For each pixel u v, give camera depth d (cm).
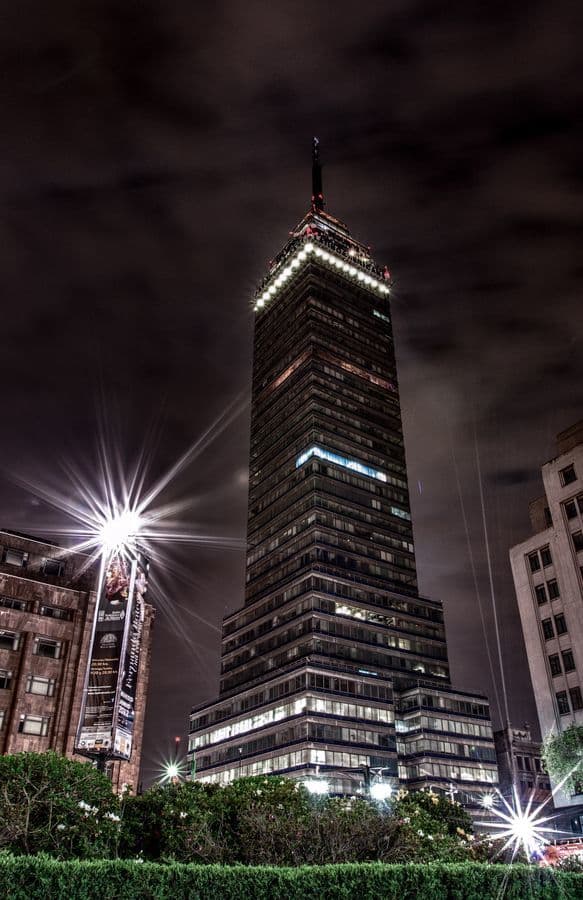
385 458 16325
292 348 17912
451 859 3406
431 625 14138
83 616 6625
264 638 13650
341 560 13812
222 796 3612
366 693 11894
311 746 10731
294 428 16200
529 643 7462
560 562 7375
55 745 5916
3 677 5991
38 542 6831
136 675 5416
